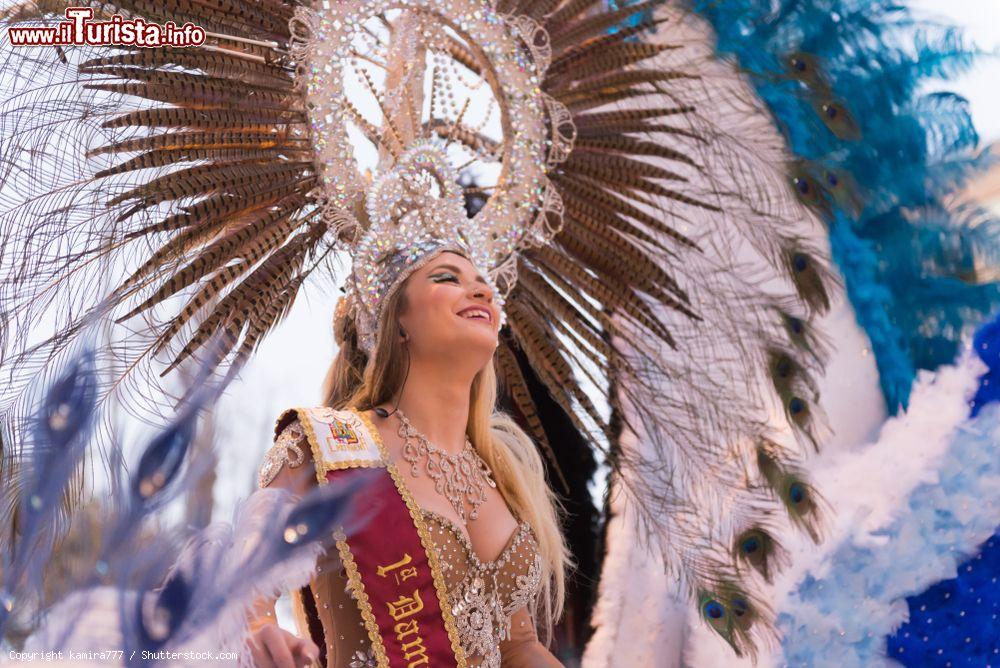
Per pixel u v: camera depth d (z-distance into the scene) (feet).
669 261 9.72
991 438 9.62
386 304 7.26
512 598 6.93
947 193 10.48
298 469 6.44
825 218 10.27
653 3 9.34
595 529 10.27
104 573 2.45
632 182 9.05
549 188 8.70
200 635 2.54
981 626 9.16
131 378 6.70
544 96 8.77
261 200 7.52
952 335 10.14
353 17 7.96
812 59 10.49
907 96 10.58
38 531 2.46
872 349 10.31
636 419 9.53
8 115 6.99
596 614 10.05
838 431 10.24
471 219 8.48
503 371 9.07
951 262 10.34
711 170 10.04
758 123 10.18
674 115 9.93
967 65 10.57
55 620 2.39
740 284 10.08
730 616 9.36
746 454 9.74
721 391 9.74
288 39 7.80
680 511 9.55
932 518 9.44
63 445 2.56
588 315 9.05
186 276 7.12
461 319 7.09
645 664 9.82
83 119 7.11
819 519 9.66
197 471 2.55
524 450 8.24
